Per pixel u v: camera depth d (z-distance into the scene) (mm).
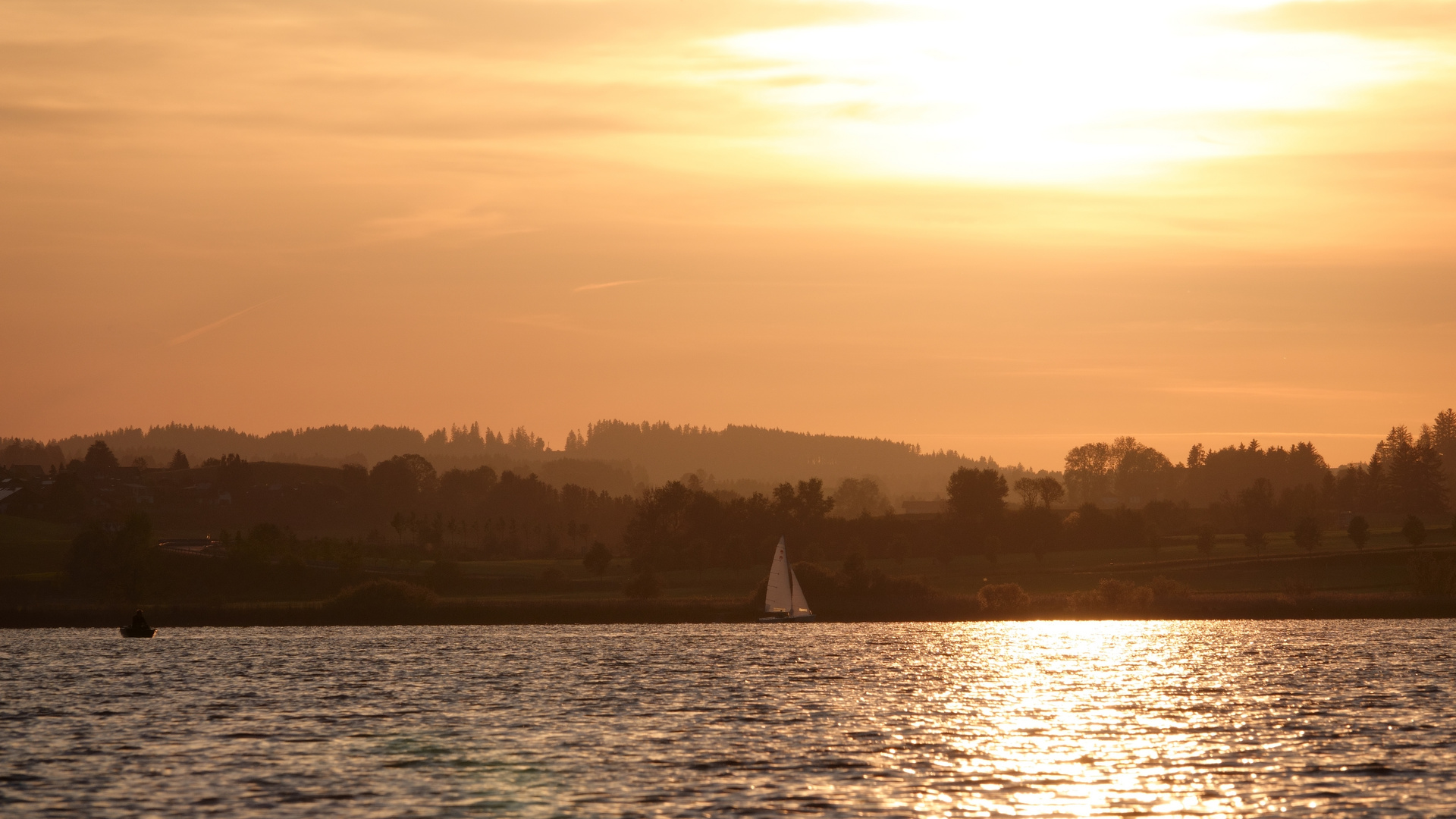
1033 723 95312
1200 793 68562
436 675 131625
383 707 104688
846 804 65812
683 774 73750
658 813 63812
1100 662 146250
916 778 72562
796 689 118312
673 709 102750
